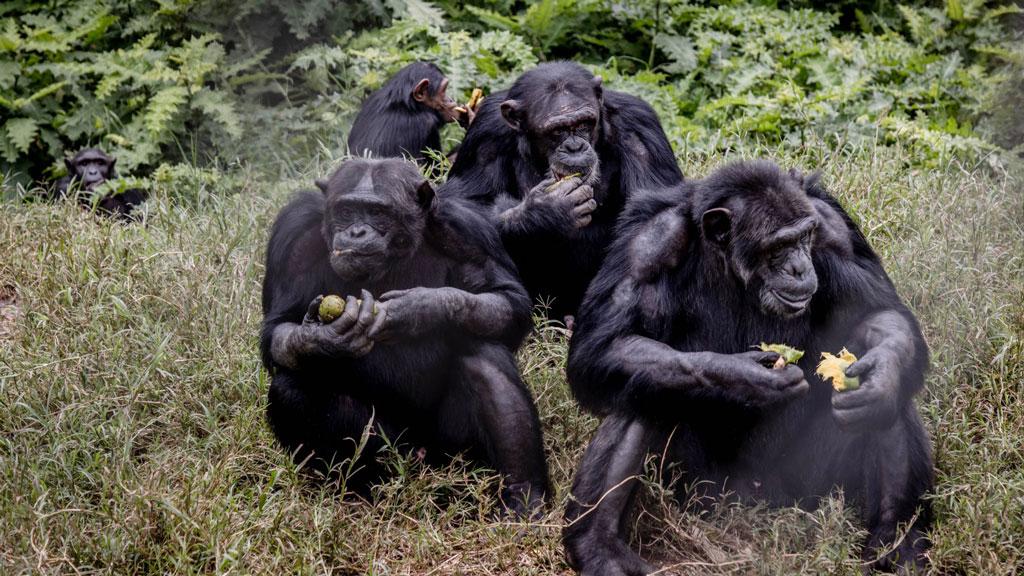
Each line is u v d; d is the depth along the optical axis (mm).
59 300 8391
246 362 7688
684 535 6191
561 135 8641
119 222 10141
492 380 6695
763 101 12125
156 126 12773
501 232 8500
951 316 7883
